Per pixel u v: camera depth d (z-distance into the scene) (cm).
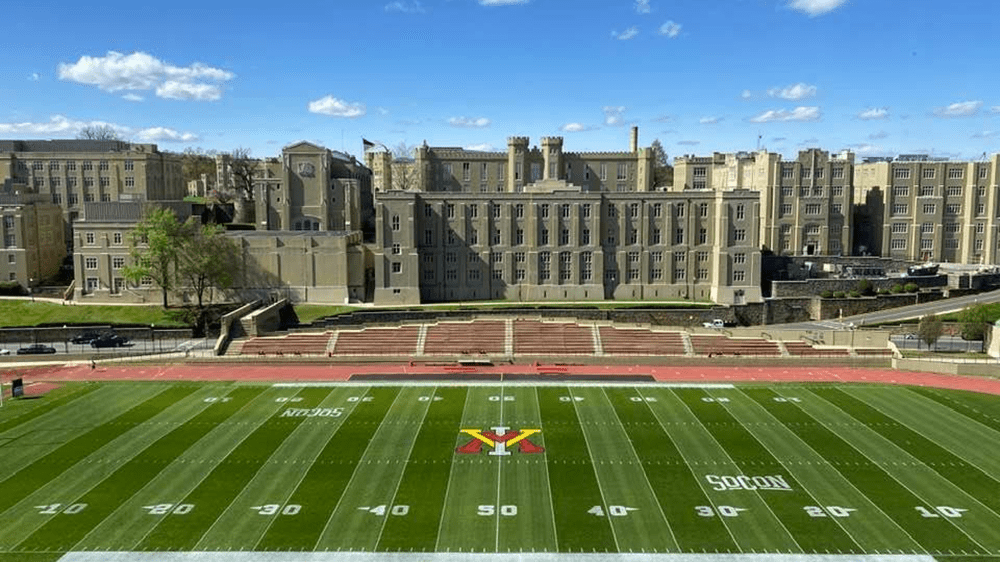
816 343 10775
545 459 6066
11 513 5019
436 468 5856
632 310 12556
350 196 16000
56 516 4972
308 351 10256
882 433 6781
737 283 14175
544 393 8206
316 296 13425
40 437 6619
